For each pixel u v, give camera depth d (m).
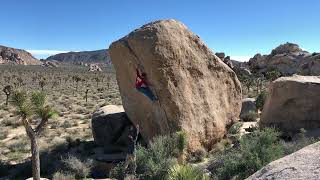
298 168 7.22
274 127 20.72
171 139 17.19
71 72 158.25
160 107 18.80
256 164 13.74
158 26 19.31
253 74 106.69
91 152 22.30
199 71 20.67
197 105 19.98
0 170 19.31
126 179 15.80
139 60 19.25
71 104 51.19
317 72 94.69
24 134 29.75
